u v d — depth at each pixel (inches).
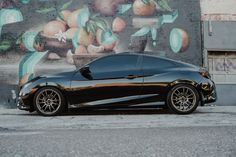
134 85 284.0
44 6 446.9
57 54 439.8
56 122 239.3
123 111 324.2
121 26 447.5
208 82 287.9
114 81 284.4
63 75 289.1
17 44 438.6
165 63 292.8
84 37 443.8
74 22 445.7
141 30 447.2
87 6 448.8
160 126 214.1
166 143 142.7
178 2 453.4
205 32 448.8
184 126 211.5
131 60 291.1
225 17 453.1
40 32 442.0
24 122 241.8
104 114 301.3
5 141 153.3
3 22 442.0
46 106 287.4
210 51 451.8
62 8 446.9
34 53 438.6
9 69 433.7
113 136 166.2
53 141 151.5
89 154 121.5
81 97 284.7
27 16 444.5
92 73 287.1
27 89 289.1
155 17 449.7
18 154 122.6
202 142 144.1
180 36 447.8
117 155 119.3
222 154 119.2
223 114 289.9
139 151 126.0
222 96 441.4
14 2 446.0
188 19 450.9
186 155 118.2
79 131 192.1
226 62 453.1
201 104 289.6
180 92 286.2
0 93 429.4
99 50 443.2
